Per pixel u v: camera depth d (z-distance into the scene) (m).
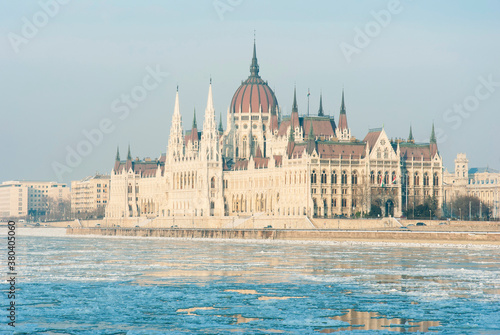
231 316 192.75
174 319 189.75
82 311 198.62
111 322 187.12
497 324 183.50
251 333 176.50
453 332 176.75
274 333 176.50
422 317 190.75
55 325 184.25
